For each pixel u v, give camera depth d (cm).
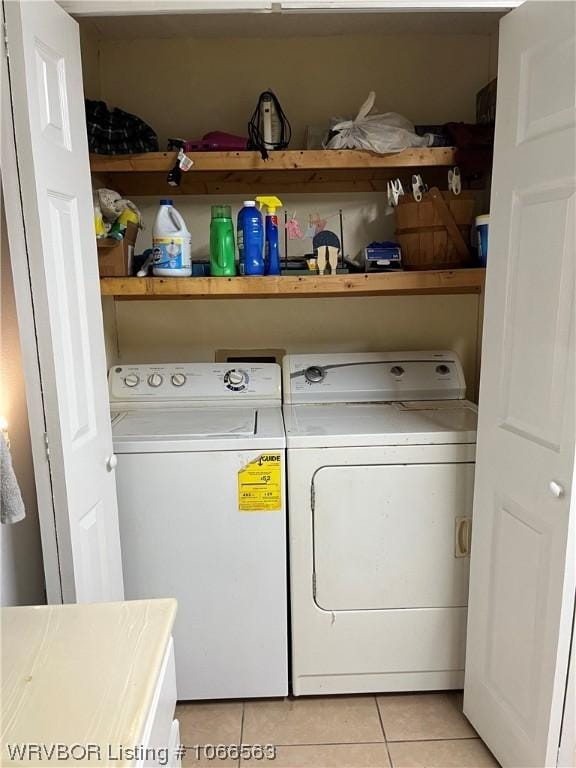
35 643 92
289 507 174
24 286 115
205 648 182
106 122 186
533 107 131
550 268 126
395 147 187
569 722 132
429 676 187
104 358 151
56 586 127
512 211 140
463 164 189
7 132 109
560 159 121
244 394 212
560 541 125
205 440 169
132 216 193
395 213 207
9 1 105
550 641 130
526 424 138
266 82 217
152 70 215
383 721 179
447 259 192
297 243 227
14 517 107
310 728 177
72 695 80
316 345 235
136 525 173
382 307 233
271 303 231
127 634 94
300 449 170
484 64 217
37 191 111
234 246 206
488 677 162
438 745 170
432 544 177
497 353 149
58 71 125
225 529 174
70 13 139
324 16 195
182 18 194
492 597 158
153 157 187
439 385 216
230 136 195
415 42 215
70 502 125
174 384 211
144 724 78
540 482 132
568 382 121
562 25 119
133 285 187
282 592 179
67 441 124
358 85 218
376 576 179
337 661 184
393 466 172
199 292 189
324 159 188
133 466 170
